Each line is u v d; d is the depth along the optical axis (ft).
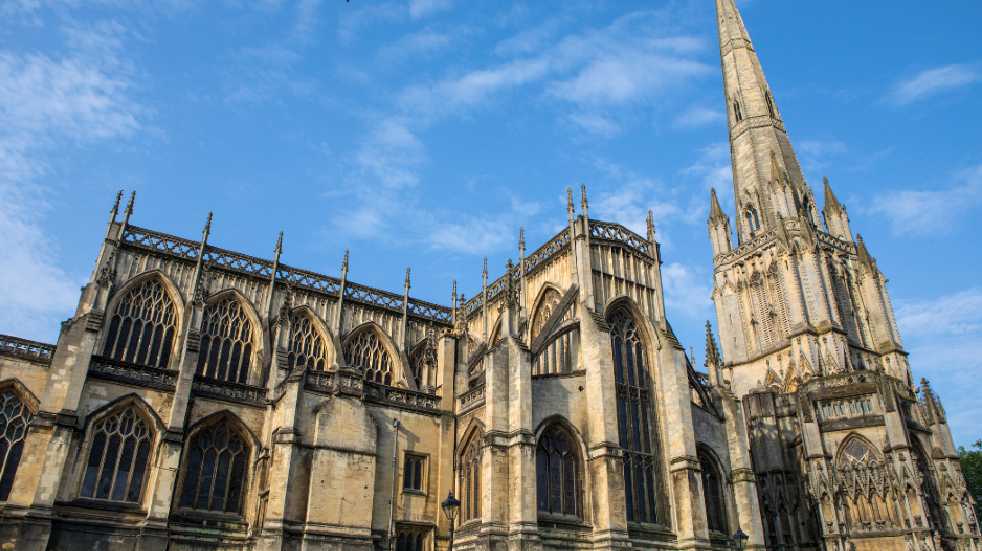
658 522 205.87
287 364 212.02
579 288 223.92
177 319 227.20
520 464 184.03
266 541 173.37
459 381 226.79
